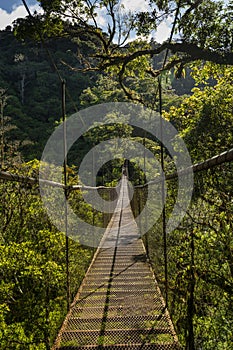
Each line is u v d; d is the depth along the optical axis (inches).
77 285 156.8
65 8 207.8
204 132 187.0
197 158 188.4
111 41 221.1
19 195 118.9
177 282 107.2
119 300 133.0
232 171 68.7
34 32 204.8
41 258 129.1
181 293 103.5
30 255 123.3
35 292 127.3
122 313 118.5
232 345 74.0
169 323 107.7
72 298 144.8
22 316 122.2
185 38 182.9
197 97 213.0
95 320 112.8
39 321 124.3
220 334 77.6
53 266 128.4
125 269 183.5
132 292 142.6
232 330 74.6
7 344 111.5
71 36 221.1
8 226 117.3
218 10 177.6
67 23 216.2
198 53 180.4
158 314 116.0
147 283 155.2
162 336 100.0
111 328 106.6
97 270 183.0
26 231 127.5
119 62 221.1
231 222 68.5
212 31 175.8
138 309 121.5
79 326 108.8
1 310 111.3
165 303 123.1
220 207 72.9
